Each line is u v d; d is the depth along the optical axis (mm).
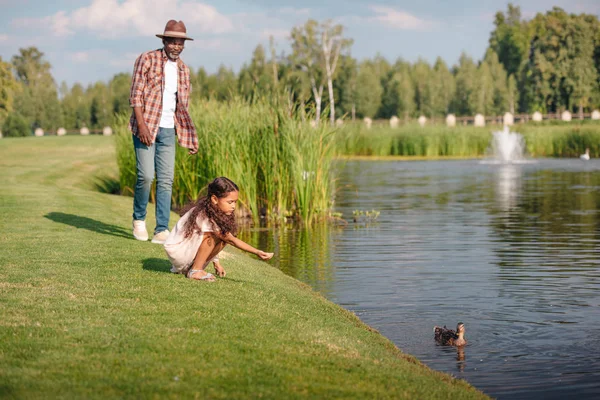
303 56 69312
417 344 6551
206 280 6762
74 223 10273
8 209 11648
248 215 16328
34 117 97312
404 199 20469
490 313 7684
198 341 4867
